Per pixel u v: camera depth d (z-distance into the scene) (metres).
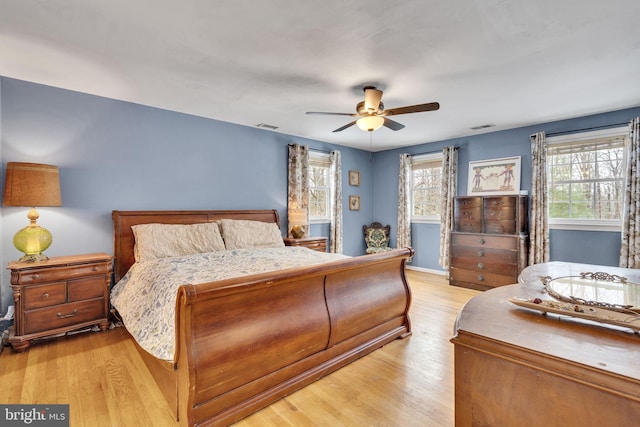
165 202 3.76
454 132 4.87
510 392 0.83
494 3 1.81
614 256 3.84
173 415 1.79
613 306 1.17
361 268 2.52
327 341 2.24
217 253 3.26
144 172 3.60
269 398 1.90
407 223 5.86
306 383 2.10
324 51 2.36
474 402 0.90
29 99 2.92
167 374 1.89
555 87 3.06
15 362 2.41
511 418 0.83
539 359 0.78
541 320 1.03
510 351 0.83
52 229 3.06
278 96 3.31
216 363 1.66
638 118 3.53
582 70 2.68
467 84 2.98
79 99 3.18
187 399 1.58
